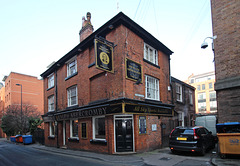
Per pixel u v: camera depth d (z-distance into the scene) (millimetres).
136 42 11273
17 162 9703
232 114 8484
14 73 38281
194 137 8586
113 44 10336
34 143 22312
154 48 13367
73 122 14227
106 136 10289
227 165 6625
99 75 11609
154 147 11305
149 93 12062
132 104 9883
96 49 9000
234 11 8875
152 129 11391
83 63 13180
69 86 14812
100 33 11508
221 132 8383
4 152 14648
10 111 28375
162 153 9852
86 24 15266
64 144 15750
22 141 22719
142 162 7867
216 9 9477
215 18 9477
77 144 13008
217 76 9148
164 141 12555
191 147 8539
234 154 8031
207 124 13891
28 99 39344
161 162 7746
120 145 9898
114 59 10352
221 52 9109
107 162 8305
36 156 11633
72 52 14305
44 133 19297
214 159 7641
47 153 12992
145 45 12453
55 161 9352
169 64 14875
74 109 13500
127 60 10211
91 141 11422
